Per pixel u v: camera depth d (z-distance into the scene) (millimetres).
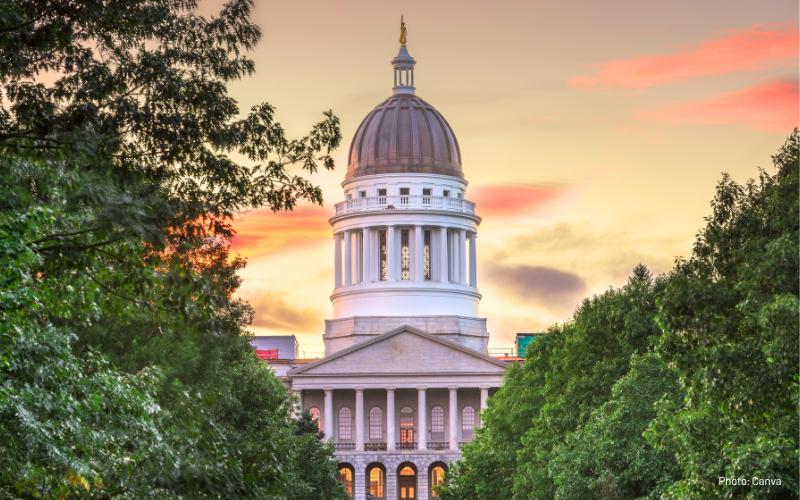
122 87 39812
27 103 38094
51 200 38969
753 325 47156
